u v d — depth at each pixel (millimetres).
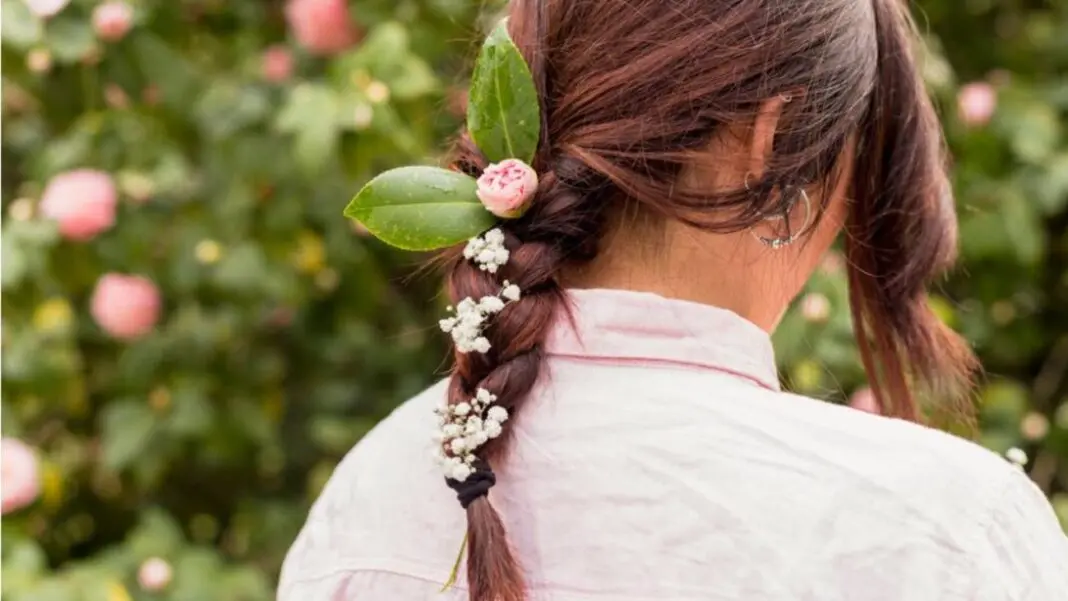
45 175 2361
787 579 1050
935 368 1444
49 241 2250
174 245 2389
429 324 2617
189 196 2410
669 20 1138
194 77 2344
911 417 1437
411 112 2127
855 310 1426
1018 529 1069
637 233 1168
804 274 1261
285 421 2650
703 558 1065
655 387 1129
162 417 2389
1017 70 2650
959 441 1104
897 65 1277
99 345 2555
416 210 1150
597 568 1085
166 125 2398
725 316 1153
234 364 2473
